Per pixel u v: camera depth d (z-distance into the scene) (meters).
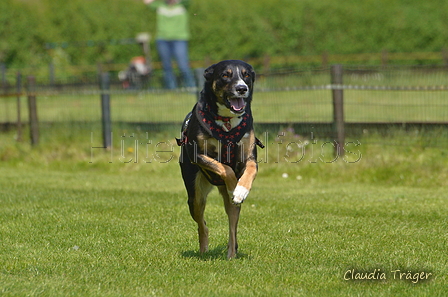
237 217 7.12
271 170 14.02
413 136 13.27
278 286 5.91
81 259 6.95
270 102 16.45
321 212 9.72
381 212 9.57
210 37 36.03
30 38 36.31
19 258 6.97
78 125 17.59
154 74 16.91
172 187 12.85
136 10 36.94
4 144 18.03
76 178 14.14
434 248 7.34
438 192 11.45
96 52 36.44
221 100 6.91
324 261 6.80
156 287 5.90
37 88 18.61
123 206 10.25
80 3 37.19
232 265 6.67
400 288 5.82
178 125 15.60
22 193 11.76
